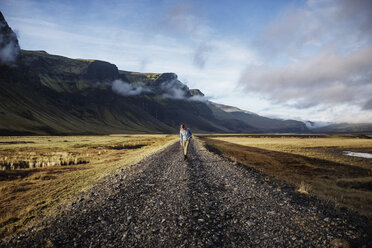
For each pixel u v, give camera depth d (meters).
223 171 10.18
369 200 8.22
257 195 6.25
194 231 4.10
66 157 23.42
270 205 5.38
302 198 5.98
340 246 3.40
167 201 5.86
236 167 11.67
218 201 5.82
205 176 8.92
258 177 9.24
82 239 4.03
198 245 3.62
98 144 47.50
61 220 5.06
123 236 4.06
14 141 51.88
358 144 47.59
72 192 8.51
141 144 49.72
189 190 6.76
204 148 24.03
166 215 4.91
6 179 12.59
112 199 6.28
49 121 141.50
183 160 13.52
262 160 21.95
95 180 10.48
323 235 3.80
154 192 6.80
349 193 9.53
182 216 4.78
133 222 4.65
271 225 4.30
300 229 4.07
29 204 7.54
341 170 17.91
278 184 7.93
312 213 4.76
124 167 13.30
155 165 12.30
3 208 7.21
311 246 3.49
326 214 4.72
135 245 3.73
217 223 4.46
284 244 3.59
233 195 6.34
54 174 13.81
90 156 25.58
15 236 4.45
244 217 4.73
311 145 44.78
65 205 6.48
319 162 21.98
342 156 27.06
